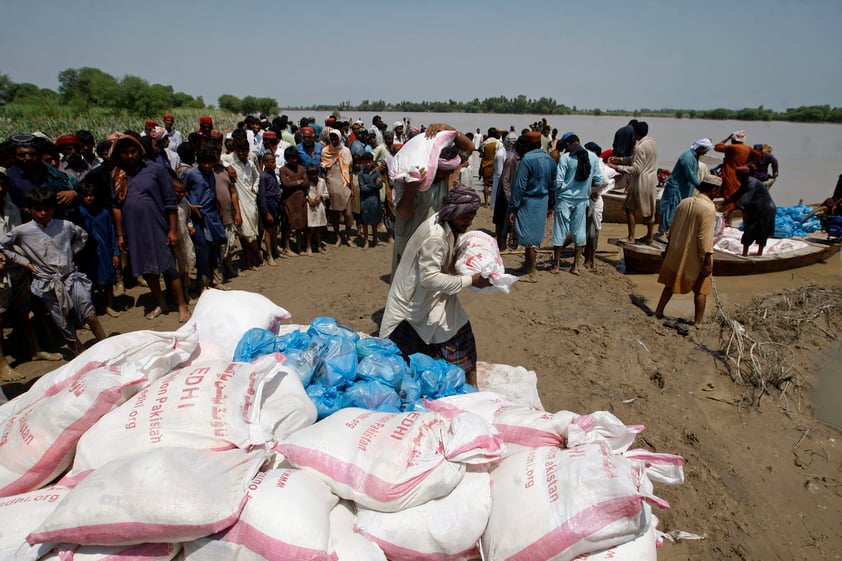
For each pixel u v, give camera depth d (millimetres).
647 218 8828
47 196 4461
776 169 12648
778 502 3803
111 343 2779
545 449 2389
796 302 7336
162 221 5562
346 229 9469
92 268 5680
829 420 4883
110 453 2162
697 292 6242
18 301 4586
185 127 30828
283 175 8211
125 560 1968
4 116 31578
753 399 5062
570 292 7309
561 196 7711
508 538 2146
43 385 2703
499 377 3979
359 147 10906
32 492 2180
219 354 3150
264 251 8609
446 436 2299
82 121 29719
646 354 5684
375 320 6082
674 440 4367
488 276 3432
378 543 2137
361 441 2252
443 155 4102
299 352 3098
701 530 3467
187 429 2197
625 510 2053
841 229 10453
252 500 1987
